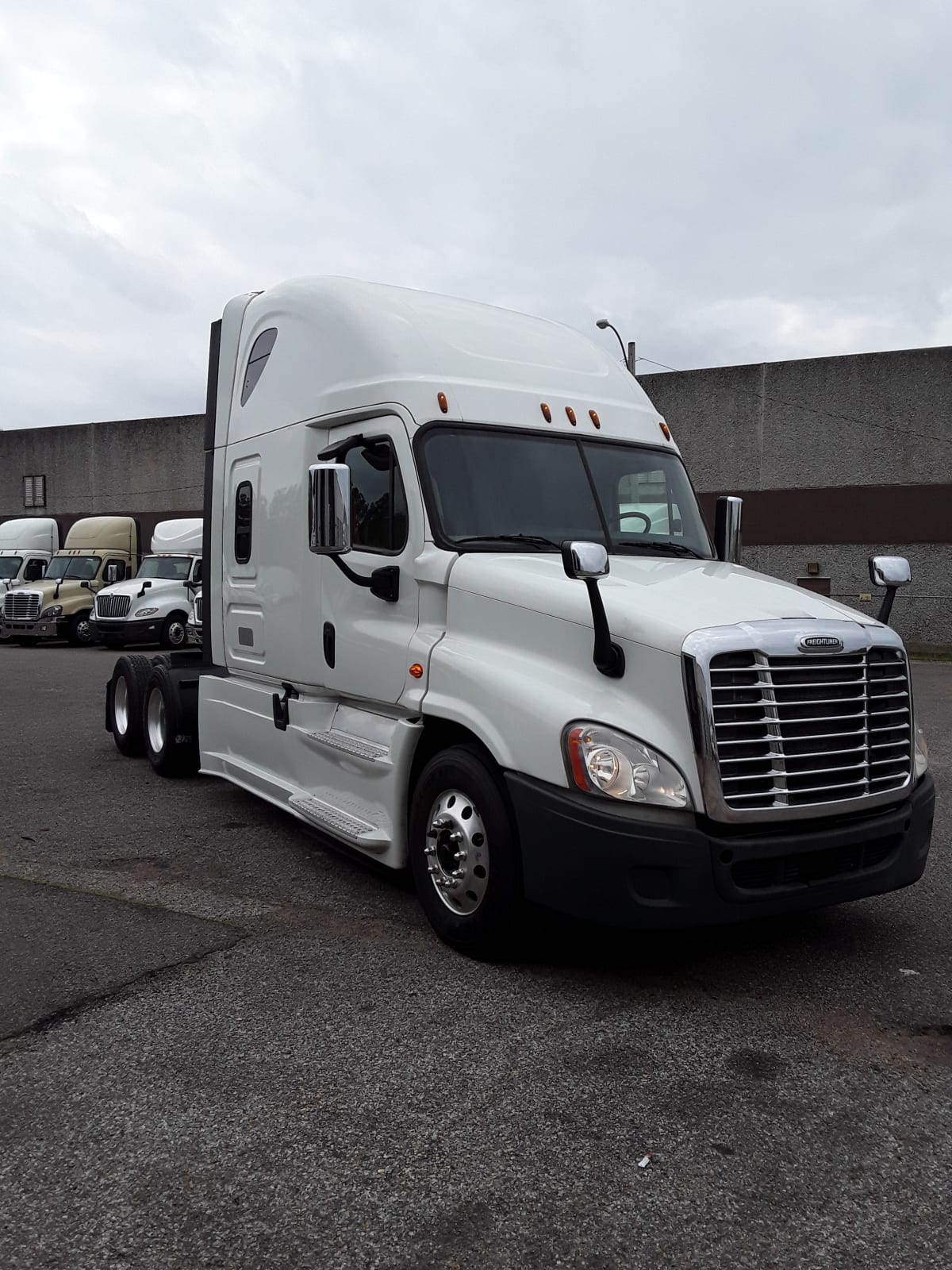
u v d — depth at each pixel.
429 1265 2.45
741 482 24.48
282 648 6.10
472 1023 3.78
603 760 3.84
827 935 4.78
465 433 5.06
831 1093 3.31
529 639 4.34
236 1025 3.73
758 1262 2.48
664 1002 4.01
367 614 5.25
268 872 5.71
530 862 4.02
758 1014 3.91
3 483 36.41
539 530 5.04
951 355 22.47
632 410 5.85
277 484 6.15
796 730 3.96
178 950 4.47
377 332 5.33
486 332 5.66
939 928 4.90
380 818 5.07
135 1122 3.06
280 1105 3.17
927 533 22.89
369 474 5.25
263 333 6.54
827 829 4.04
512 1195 2.72
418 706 4.69
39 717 11.79
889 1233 2.60
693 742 3.80
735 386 24.39
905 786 4.30
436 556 4.79
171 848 6.20
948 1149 2.99
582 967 4.34
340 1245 2.52
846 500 23.55
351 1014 3.84
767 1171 2.86
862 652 4.14
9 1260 2.45
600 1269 2.45
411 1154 2.91
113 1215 2.62
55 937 4.61
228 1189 2.73
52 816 6.99
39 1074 3.35
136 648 23.95
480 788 4.28
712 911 3.81
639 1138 3.01
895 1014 3.92
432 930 4.79
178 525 24.08
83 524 26.67
